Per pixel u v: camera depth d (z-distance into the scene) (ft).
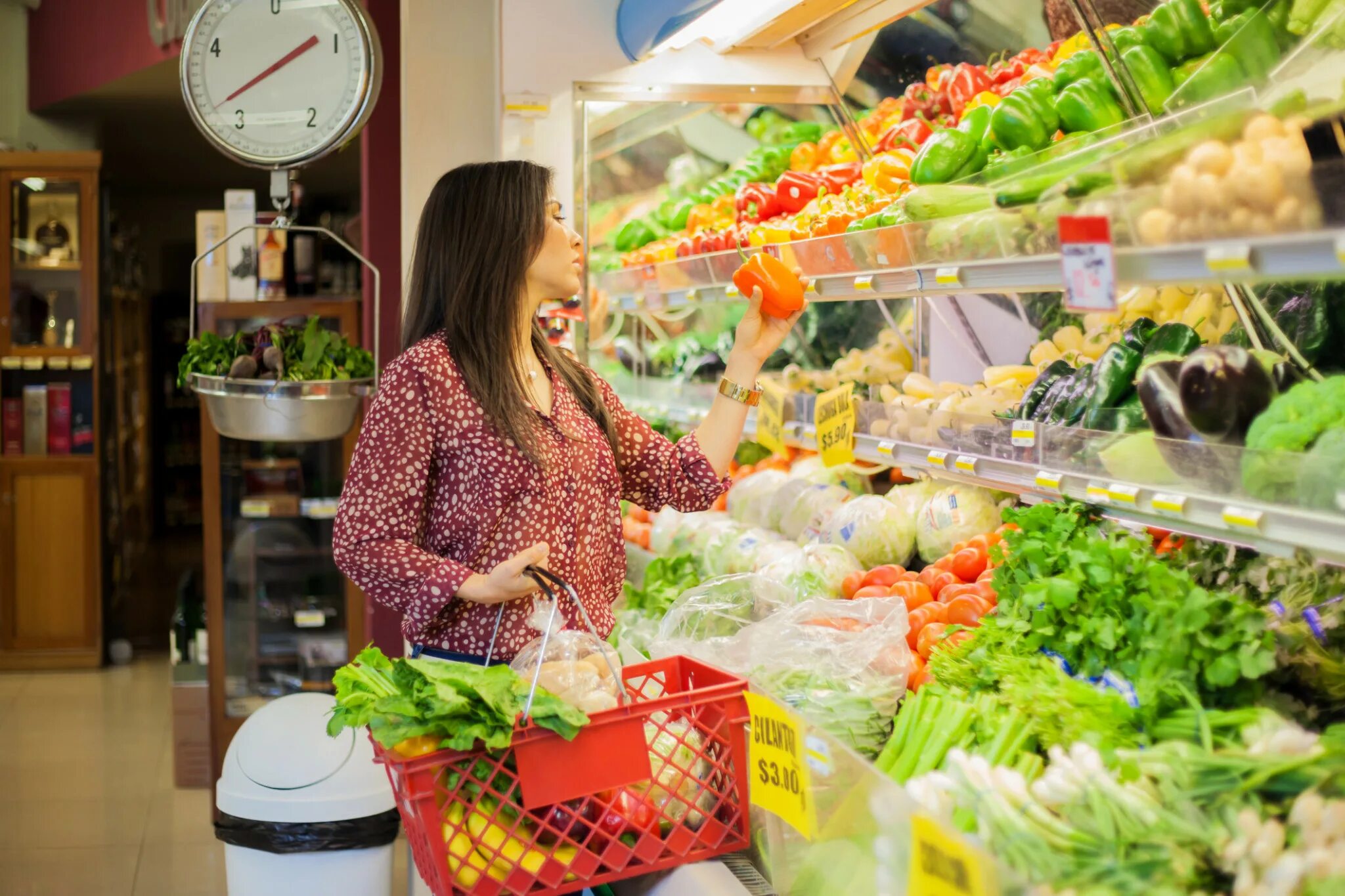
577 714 4.77
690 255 9.39
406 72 12.57
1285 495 4.36
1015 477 6.24
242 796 8.05
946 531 7.95
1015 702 4.82
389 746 4.66
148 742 16.74
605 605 6.61
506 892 4.90
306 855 8.00
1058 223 4.50
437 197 6.42
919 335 10.07
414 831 4.98
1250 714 4.31
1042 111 6.81
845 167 9.34
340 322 15.35
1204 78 5.57
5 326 21.01
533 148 10.64
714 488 6.98
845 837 4.42
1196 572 5.55
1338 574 4.99
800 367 11.45
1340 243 3.44
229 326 15.12
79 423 21.61
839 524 8.45
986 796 4.27
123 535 28.04
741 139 11.08
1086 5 6.30
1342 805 3.87
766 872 5.28
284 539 15.30
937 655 5.46
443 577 5.78
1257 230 3.72
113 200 36.27
